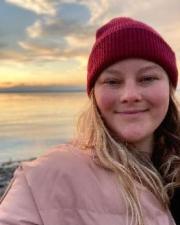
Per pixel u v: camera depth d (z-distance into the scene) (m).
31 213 0.41
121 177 0.43
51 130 8.67
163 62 0.46
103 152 0.44
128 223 0.41
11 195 0.42
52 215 0.41
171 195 0.46
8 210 0.41
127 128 0.45
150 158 0.49
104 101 0.46
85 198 0.41
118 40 0.45
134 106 0.45
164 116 0.47
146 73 0.45
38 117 15.90
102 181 0.42
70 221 0.41
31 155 5.58
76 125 0.49
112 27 0.48
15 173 0.44
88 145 0.46
